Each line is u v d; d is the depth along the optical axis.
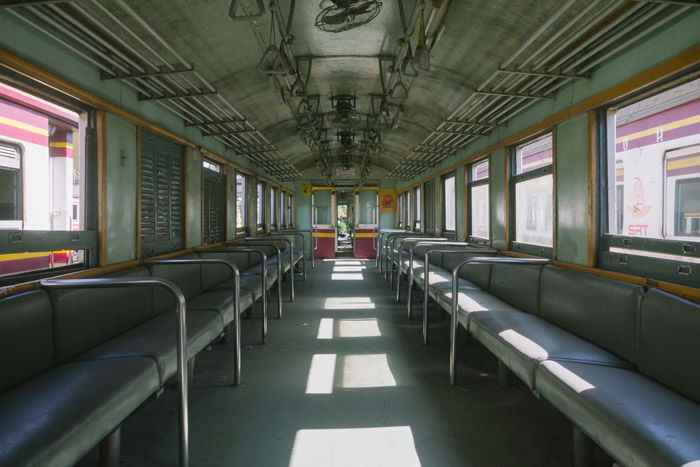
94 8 2.61
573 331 3.02
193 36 3.59
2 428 1.49
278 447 2.32
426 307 4.35
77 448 1.52
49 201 4.32
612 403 1.75
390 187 14.52
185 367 2.11
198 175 5.48
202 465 2.15
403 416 2.70
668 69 2.52
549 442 2.38
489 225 5.72
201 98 4.41
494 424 2.59
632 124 3.44
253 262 7.26
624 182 3.51
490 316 3.28
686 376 1.95
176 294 2.10
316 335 4.71
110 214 3.38
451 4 3.53
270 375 3.44
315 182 14.52
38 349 2.21
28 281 2.46
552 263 3.88
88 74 3.09
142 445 2.34
